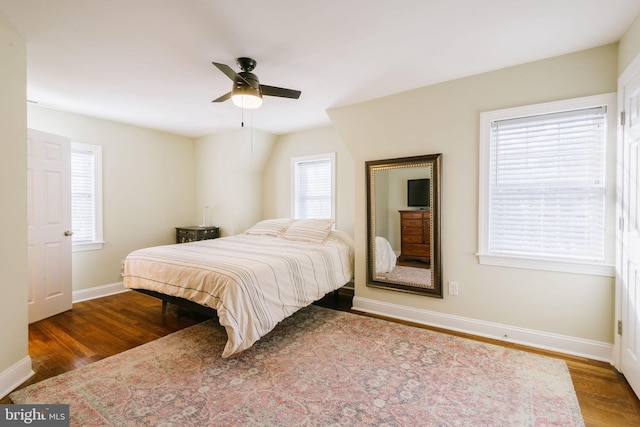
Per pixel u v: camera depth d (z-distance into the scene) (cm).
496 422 166
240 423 165
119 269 423
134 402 182
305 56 235
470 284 280
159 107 356
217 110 368
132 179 438
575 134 236
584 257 236
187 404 180
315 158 462
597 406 179
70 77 271
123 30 199
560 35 208
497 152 266
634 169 191
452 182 285
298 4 173
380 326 298
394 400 185
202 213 523
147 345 258
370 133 333
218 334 280
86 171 393
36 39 209
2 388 189
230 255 294
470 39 212
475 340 266
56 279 334
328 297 404
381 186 327
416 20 190
